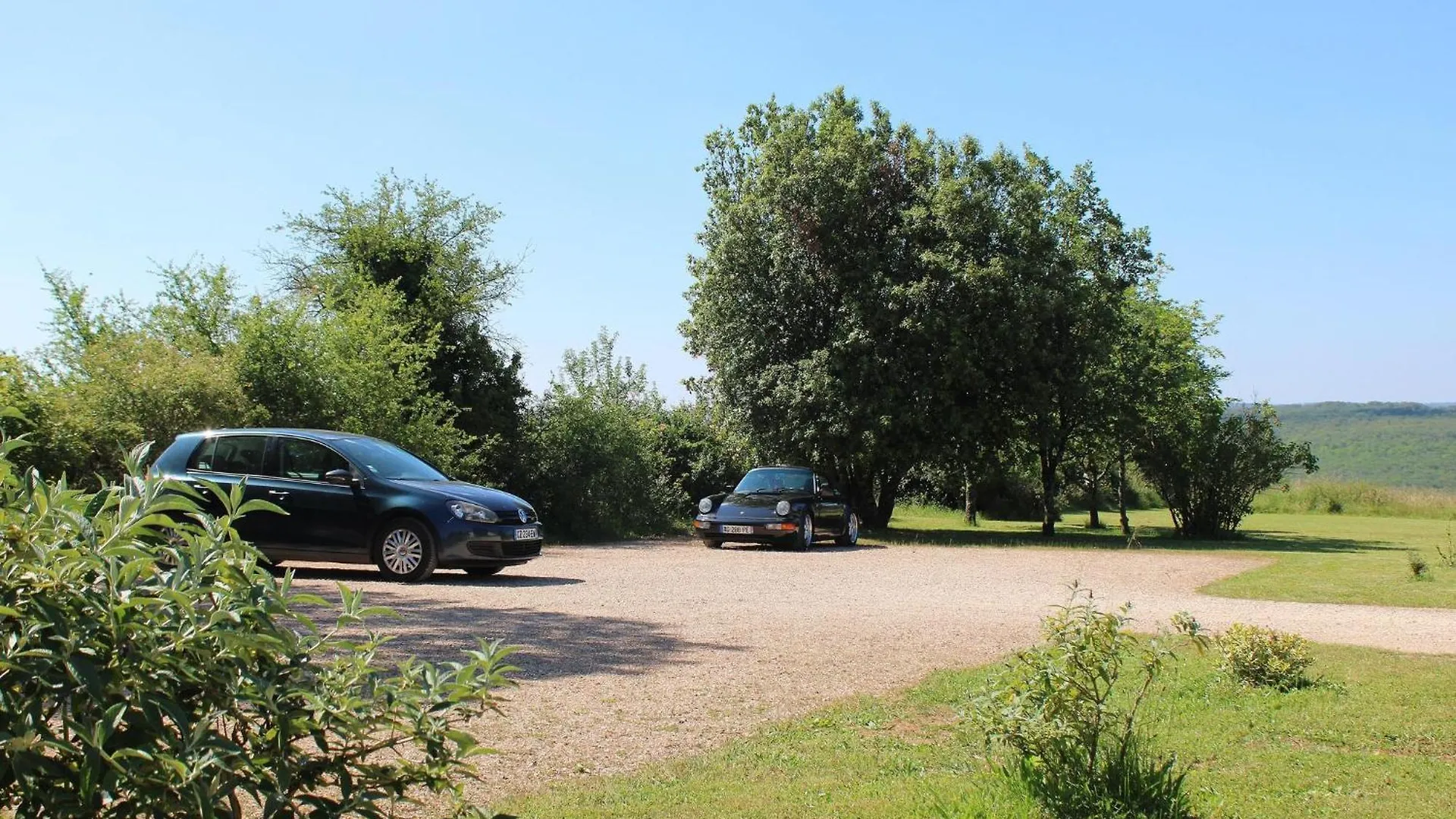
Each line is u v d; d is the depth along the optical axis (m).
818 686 7.07
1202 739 5.84
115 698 2.14
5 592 2.09
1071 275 27.31
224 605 2.33
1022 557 19.31
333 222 26.47
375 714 2.59
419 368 20.36
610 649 8.20
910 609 11.09
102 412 15.16
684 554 18.94
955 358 25.58
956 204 25.84
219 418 16.08
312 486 12.68
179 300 19.30
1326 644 9.05
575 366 31.81
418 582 12.51
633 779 4.93
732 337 27.98
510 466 24.72
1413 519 45.41
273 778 2.33
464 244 26.59
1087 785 4.33
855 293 26.25
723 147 30.73
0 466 2.20
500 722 5.89
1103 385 28.52
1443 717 6.29
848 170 26.92
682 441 32.09
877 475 30.33
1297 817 4.45
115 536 2.22
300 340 18.11
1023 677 4.47
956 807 4.38
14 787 2.09
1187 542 26.41
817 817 4.36
